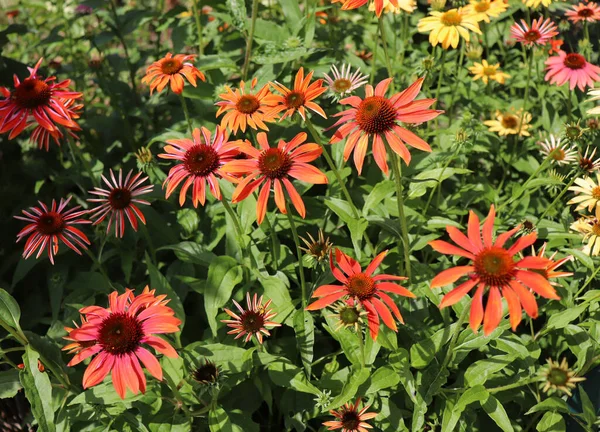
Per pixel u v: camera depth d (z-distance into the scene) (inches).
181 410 33.4
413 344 32.5
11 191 44.5
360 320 29.0
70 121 34.9
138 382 28.0
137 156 38.1
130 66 50.7
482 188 37.4
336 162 37.8
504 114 42.1
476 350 35.2
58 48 60.1
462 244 27.9
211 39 48.7
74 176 42.3
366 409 32.0
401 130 30.3
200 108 41.6
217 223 38.4
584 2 51.0
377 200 33.5
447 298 27.1
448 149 38.5
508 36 51.6
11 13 64.6
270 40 42.4
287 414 33.9
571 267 36.8
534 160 40.8
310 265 33.3
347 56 44.0
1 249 42.9
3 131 34.4
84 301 37.6
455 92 42.3
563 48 49.8
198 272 37.9
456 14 38.0
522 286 26.8
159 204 43.2
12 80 46.2
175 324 28.6
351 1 34.4
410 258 35.4
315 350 36.2
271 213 36.5
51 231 33.9
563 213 37.1
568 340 33.2
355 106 31.4
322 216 38.3
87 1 49.3
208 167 32.4
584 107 42.9
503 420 30.7
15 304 31.9
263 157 31.1
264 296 34.3
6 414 40.3
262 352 33.8
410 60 46.0
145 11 50.1
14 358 40.1
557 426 31.1
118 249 38.3
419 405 31.3
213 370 31.2
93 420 33.9
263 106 34.0
